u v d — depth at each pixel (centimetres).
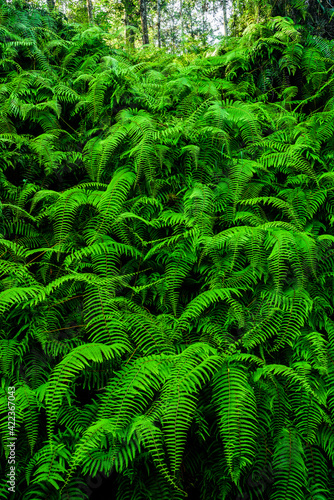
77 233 277
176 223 273
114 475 213
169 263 267
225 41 468
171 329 247
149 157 276
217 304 261
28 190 283
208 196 272
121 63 370
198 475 221
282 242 247
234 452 186
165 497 200
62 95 338
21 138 298
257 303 257
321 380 244
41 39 416
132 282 272
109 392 207
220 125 299
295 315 243
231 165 304
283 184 321
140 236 281
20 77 338
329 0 437
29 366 226
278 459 211
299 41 394
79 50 418
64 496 184
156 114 342
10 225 270
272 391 226
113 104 345
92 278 238
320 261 277
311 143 319
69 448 200
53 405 185
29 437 197
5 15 407
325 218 309
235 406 195
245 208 296
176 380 200
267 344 254
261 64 407
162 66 487
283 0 422
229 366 220
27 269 248
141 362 214
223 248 271
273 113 366
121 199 260
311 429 223
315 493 210
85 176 318
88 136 333
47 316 238
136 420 192
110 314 229
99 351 202
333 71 390
